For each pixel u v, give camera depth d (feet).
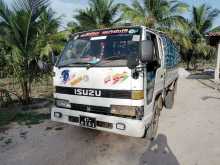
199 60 107.65
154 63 15.03
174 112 23.66
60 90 14.82
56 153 13.92
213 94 34.42
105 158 13.30
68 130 17.88
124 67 12.35
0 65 34.06
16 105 26.55
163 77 18.44
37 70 29.35
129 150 14.38
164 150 14.44
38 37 26.40
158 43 16.88
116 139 16.03
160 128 18.53
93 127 13.35
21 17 23.95
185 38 65.05
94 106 13.41
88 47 14.79
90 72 13.32
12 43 24.75
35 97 31.40
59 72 14.71
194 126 19.12
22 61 26.12
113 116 12.78
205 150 14.51
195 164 12.76
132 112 12.36
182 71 71.10
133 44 13.43
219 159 13.33
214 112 23.66
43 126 18.92
